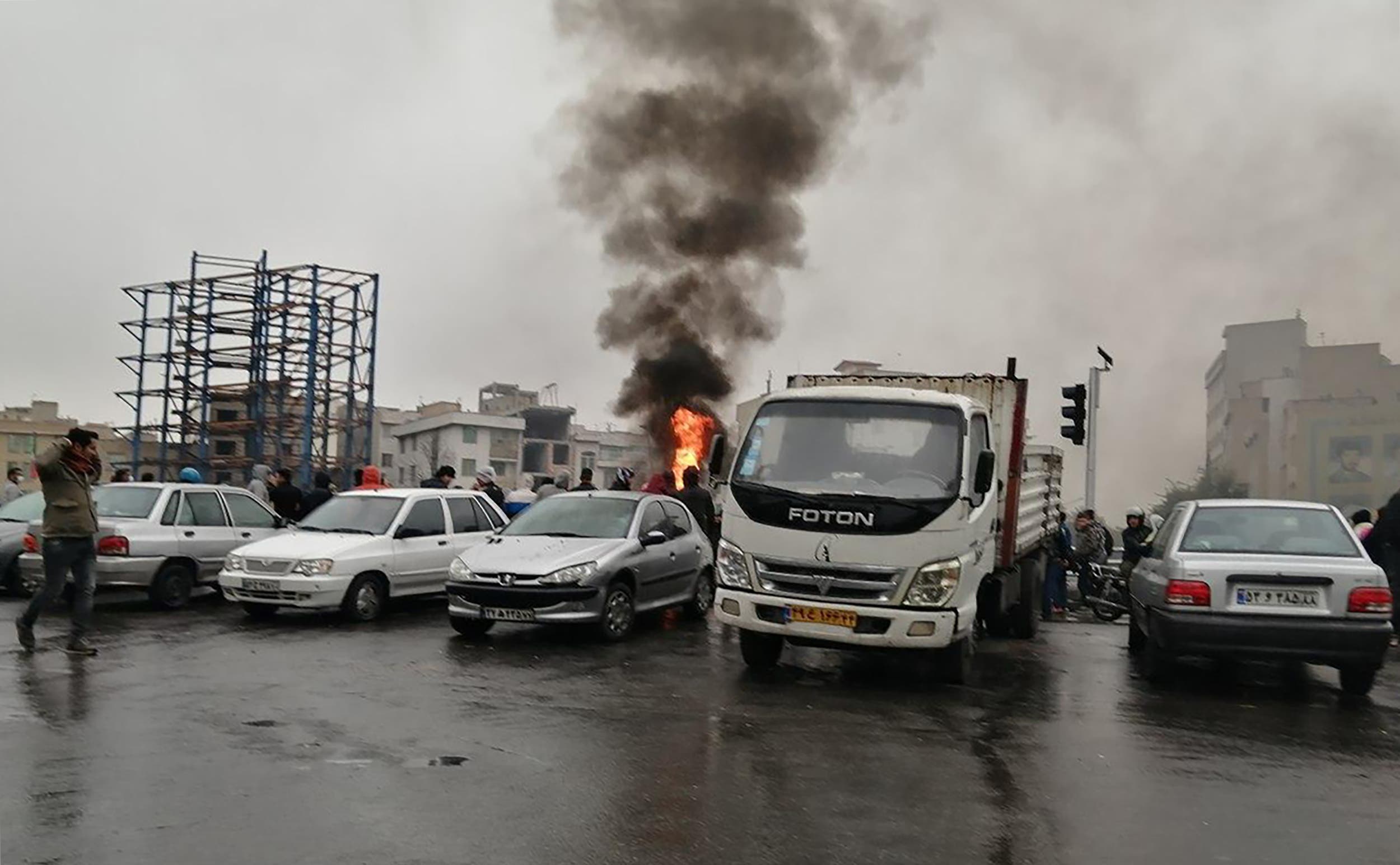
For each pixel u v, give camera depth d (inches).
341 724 280.7
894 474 356.5
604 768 242.4
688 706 314.8
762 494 358.6
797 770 243.4
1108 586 641.6
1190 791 234.8
